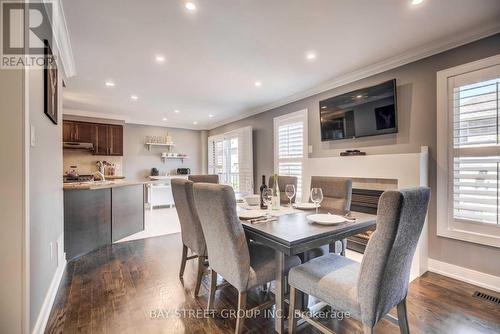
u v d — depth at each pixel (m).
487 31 2.27
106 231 3.55
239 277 1.58
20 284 1.41
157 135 7.27
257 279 1.64
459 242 2.48
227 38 2.51
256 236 1.64
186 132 7.79
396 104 2.92
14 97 1.40
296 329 1.72
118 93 4.34
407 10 2.05
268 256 1.83
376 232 1.19
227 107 5.37
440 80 2.59
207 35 2.45
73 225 3.05
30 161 1.53
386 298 1.28
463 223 2.44
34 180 1.62
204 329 1.73
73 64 3.07
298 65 3.16
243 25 2.28
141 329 1.73
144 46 2.66
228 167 6.58
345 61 3.04
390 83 2.94
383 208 1.15
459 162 2.46
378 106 3.08
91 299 2.11
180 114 6.09
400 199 1.12
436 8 2.02
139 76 3.53
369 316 1.22
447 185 2.54
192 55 2.88
